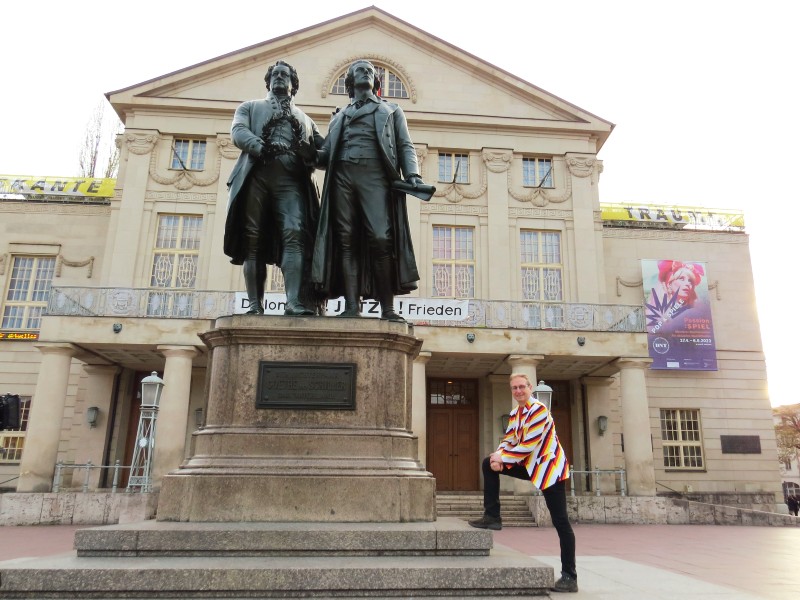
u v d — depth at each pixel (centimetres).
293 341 542
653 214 2970
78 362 2486
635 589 509
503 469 496
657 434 2720
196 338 2050
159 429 1973
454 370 2477
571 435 2595
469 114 2759
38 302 2653
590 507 1991
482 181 2734
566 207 2747
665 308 2797
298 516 481
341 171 622
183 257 2567
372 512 488
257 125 621
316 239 606
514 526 1862
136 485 1741
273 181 616
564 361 2261
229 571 388
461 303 2211
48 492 1897
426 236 2653
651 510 1989
